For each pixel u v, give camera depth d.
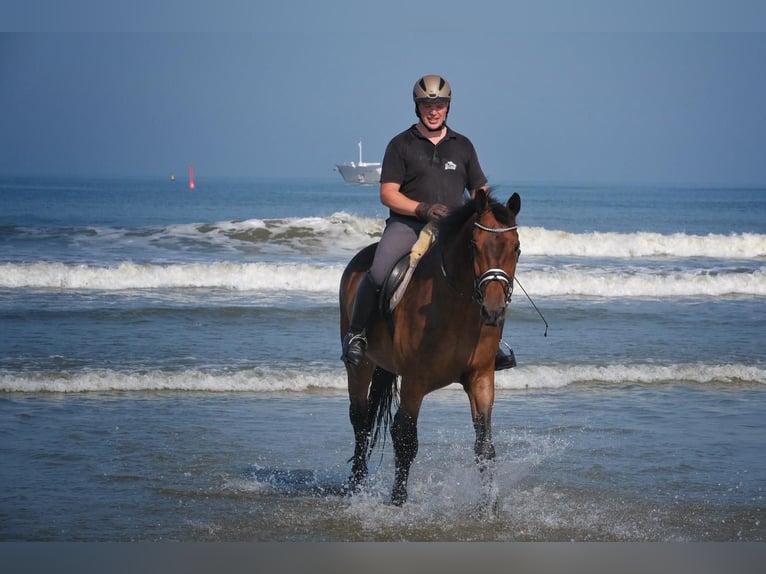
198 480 9.16
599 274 25.61
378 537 7.61
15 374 13.22
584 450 10.35
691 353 15.99
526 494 8.77
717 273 26.53
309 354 15.36
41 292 21.55
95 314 18.48
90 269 23.08
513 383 13.75
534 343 16.78
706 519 8.10
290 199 98.25
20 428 10.91
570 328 18.38
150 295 21.55
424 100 7.72
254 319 18.55
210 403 12.45
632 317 19.72
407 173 7.89
